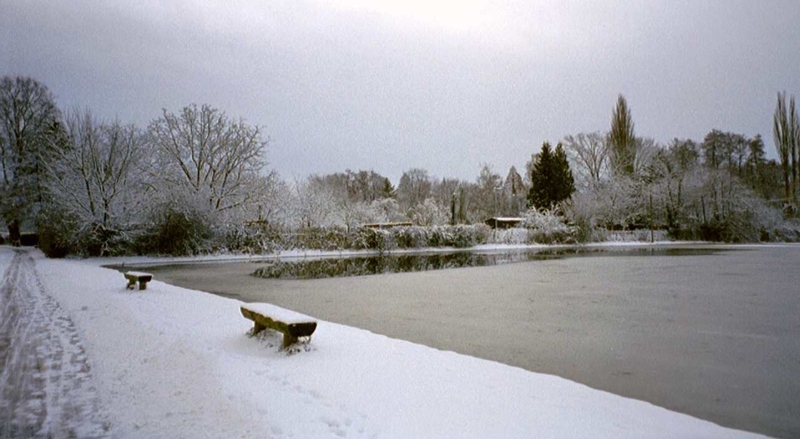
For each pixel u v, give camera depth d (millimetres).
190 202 28703
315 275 17562
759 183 65312
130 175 28375
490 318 8594
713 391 4730
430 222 45250
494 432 3566
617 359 5871
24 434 3783
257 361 5453
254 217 33875
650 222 49281
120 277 15008
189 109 33188
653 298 10719
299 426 3717
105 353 6016
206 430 3758
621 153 59375
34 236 52531
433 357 5605
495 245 41062
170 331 6938
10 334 7191
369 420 3801
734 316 8523
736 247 36312
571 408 4051
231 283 14914
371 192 100000
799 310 9055
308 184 40250
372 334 6824
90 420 4035
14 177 35312
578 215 44250
